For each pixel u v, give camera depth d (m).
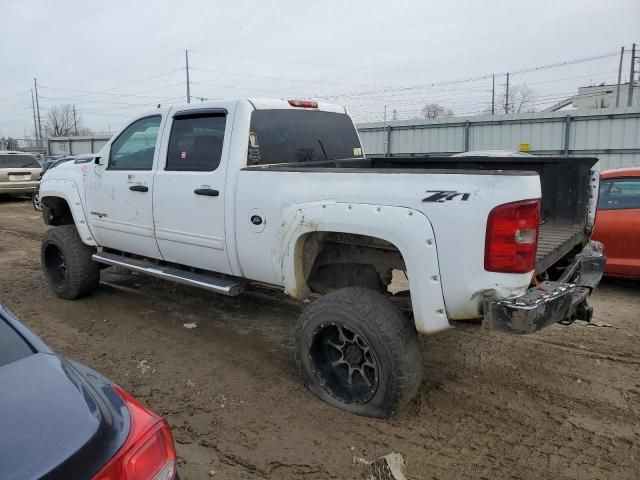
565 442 3.19
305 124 4.75
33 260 8.36
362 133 23.84
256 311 5.57
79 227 5.66
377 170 3.24
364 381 3.45
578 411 3.53
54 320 5.36
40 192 6.21
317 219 3.43
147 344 4.73
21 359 1.99
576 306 3.39
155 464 1.73
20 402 1.73
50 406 1.72
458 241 2.92
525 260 2.85
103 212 5.34
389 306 3.30
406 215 3.07
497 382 3.95
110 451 1.60
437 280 3.02
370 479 2.85
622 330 4.98
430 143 21.97
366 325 3.23
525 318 2.84
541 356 4.39
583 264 3.95
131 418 1.80
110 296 6.12
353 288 3.46
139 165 4.97
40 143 65.25
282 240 3.68
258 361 4.34
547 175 4.46
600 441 3.19
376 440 3.21
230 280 4.48
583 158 4.28
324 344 3.62
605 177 6.19
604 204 6.16
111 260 5.38
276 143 4.41
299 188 3.60
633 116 17.48
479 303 2.97
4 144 60.66
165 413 3.56
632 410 3.54
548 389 3.84
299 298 3.78
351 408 3.48
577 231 4.23
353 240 3.52
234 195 4.04
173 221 4.60
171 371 4.18
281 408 3.59
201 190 4.27
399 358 3.20
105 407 1.79
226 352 4.54
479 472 2.91
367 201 3.24
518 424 3.38
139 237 5.02
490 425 3.37
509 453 3.08
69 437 1.58
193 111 4.45
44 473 1.44
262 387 3.89
